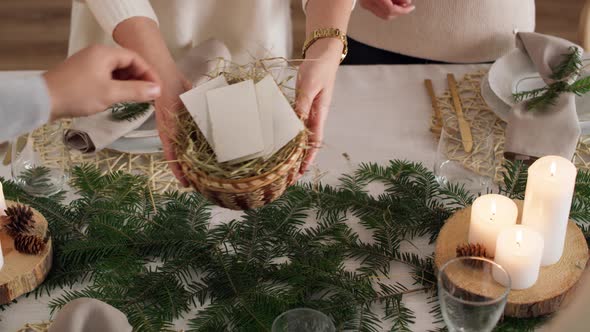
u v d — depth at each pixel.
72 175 1.58
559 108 1.63
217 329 1.31
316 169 1.60
